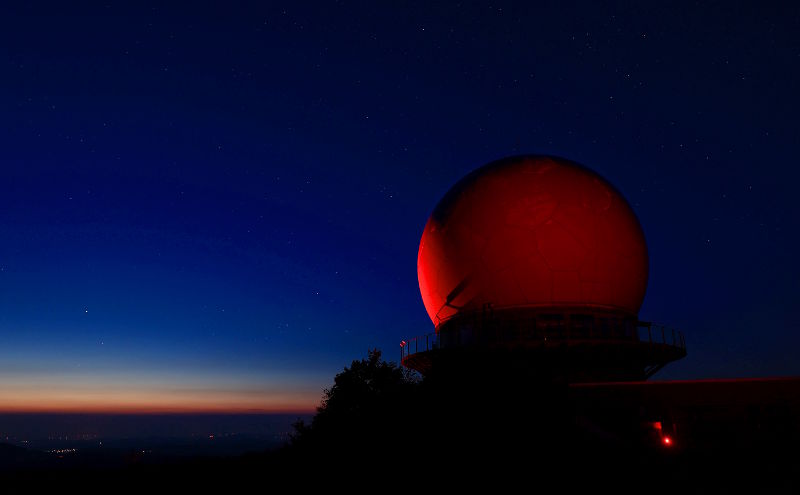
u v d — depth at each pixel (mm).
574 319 25891
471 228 27797
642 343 24594
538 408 17750
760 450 15656
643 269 28859
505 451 15008
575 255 26484
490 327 26250
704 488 13016
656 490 12969
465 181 30297
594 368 25234
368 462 16375
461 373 21547
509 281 26484
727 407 18281
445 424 17344
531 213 27016
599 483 13156
